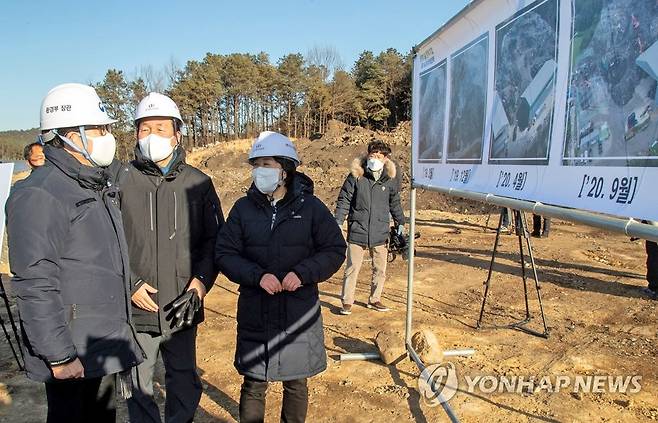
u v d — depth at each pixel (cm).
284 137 278
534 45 260
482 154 323
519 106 276
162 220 291
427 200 2047
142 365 293
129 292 254
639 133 181
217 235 294
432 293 685
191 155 5244
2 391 395
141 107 288
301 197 280
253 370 275
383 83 6656
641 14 181
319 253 279
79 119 230
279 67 6556
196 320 301
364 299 649
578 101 221
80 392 243
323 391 394
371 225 566
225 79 6631
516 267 843
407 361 445
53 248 217
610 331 530
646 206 175
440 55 396
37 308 209
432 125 413
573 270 821
